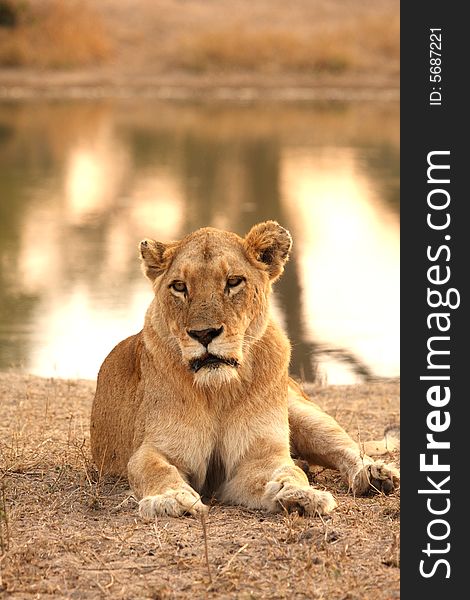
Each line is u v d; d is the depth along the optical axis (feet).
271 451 55.36
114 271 136.05
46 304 119.34
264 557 45.27
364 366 98.68
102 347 103.76
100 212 172.76
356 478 56.70
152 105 325.42
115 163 226.38
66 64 364.79
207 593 42.09
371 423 75.51
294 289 125.39
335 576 43.09
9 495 55.62
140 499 53.93
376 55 383.45
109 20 403.13
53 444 67.97
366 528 49.21
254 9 435.53
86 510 53.57
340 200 185.57
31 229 159.43
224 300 52.75
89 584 43.29
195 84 359.05
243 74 367.25
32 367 96.99
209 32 390.21
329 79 364.79
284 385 56.90
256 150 246.68
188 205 178.81
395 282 130.52
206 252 53.88
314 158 234.79
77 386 86.79
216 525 49.88
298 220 167.94
